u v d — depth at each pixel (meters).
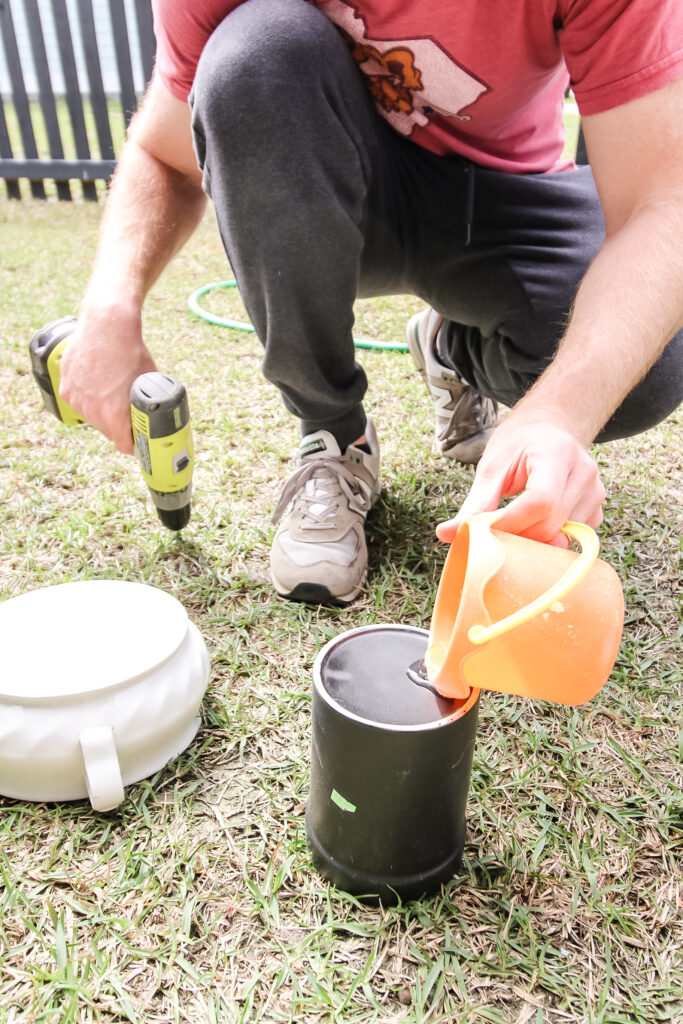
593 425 0.86
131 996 0.77
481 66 1.18
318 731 0.84
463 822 0.90
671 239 0.91
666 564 1.49
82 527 1.53
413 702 0.82
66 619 1.07
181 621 1.07
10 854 0.91
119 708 0.95
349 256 1.21
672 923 0.86
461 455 1.84
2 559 1.44
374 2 1.15
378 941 0.82
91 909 0.85
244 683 1.18
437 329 1.72
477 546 0.74
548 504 0.74
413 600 1.38
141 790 1.00
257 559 1.48
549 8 1.07
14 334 2.64
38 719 0.93
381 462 1.85
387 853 0.84
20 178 4.93
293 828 0.95
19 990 0.78
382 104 1.33
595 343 0.87
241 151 1.11
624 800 1.01
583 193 1.46
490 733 1.11
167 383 1.21
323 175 1.15
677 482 1.78
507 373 1.52
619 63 0.98
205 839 0.94
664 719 1.14
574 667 0.74
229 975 0.79
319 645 1.25
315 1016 0.76
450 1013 0.76
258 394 2.20
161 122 1.33
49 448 1.88
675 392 1.38
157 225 1.36
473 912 0.86
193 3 1.18
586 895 0.89
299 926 0.84
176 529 1.41
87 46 4.60
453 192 1.39
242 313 2.95
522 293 1.40
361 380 1.41
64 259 3.67
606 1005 0.78
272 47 1.09
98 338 1.22
